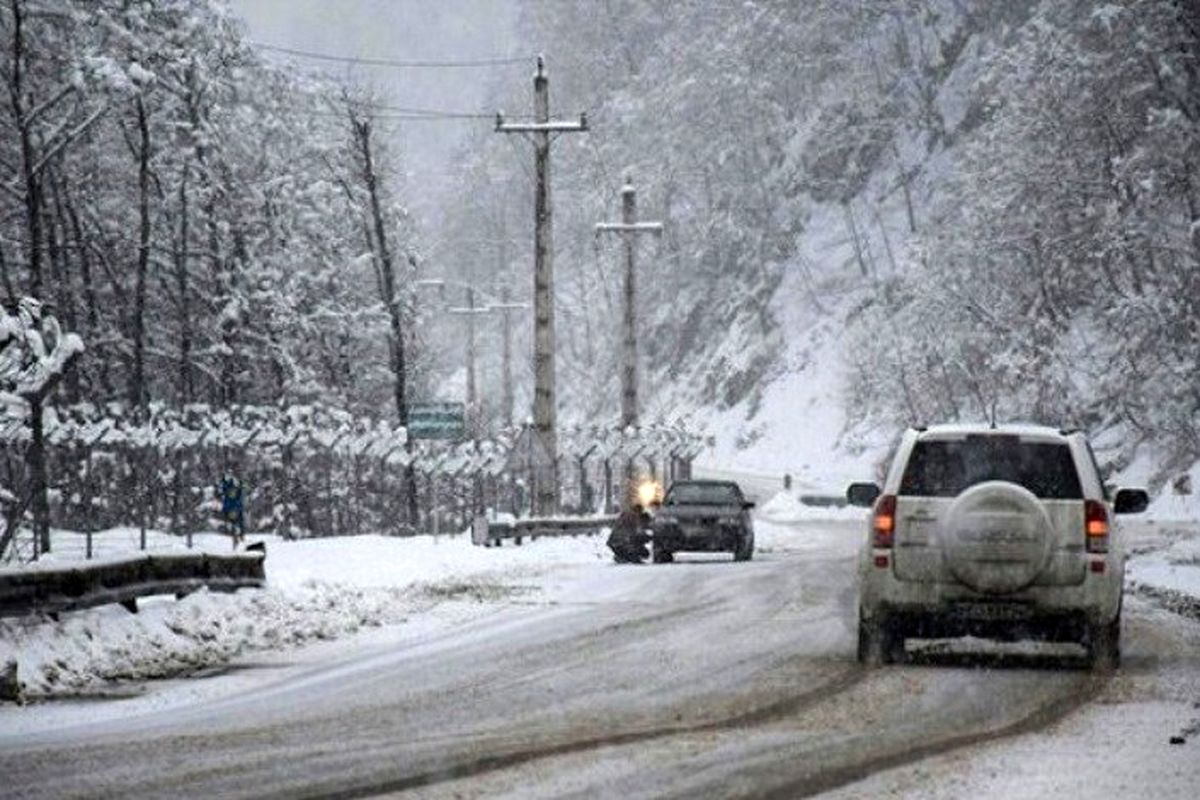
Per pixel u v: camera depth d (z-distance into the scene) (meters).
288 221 141.00
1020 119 156.25
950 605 34.03
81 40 120.56
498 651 38.91
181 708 30.66
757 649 38.34
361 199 151.50
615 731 26.02
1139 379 139.88
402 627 46.69
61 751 24.94
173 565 44.34
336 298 145.50
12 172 125.75
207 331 137.25
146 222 124.69
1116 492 37.94
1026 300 159.50
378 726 27.06
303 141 150.62
